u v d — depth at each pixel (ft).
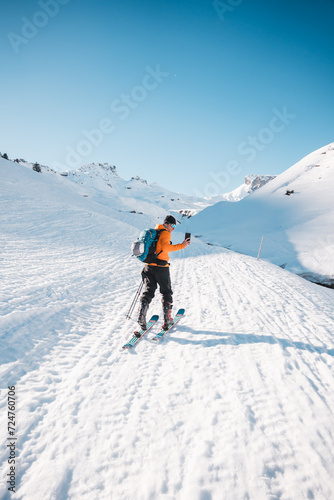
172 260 38.45
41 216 52.42
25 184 106.22
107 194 444.14
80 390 7.78
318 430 6.36
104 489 4.90
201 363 9.45
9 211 49.88
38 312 12.89
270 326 13.28
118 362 9.51
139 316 11.34
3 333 10.30
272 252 80.74
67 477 5.10
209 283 23.49
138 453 5.68
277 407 7.18
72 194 139.74
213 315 14.76
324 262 65.77
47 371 8.58
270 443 5.95
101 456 5.59
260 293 20.18
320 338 12.06
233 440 6.02
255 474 5.20
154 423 6.55
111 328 12.67
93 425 6.44
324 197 136.26
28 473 5.12
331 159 192.65
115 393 7.71
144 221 126.52
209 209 201.98
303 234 91.81
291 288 23.04
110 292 19.02
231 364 9.40
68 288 17.81
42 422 6.46
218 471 5.26
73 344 10.71
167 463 5.44
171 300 11.92
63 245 35.09
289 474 5.23
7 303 13.21
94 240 42.80
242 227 129.59
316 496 4.80
